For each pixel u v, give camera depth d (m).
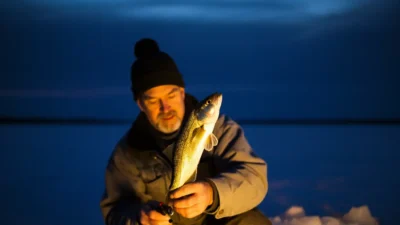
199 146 2.71
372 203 4.79
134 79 3.31
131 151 3.39
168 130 3.22
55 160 6.50
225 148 3.33
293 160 6.34
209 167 3.34
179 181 2.77
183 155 2.73
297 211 4.61
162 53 3.30
